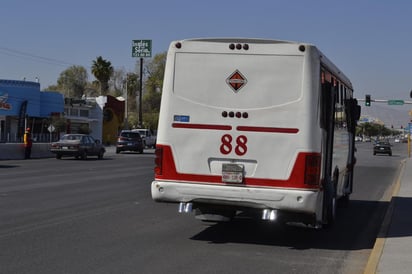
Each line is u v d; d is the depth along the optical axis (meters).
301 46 9.15
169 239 9.93
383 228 11.09
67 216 12.06
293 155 9.11
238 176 9.31
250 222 11.98
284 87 9.20
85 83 117.69
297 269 8.02
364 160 46.38
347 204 15.55
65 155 35.88
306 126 9.09
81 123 74.31
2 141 59.00
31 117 65.00
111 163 31.95
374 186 22.30
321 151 9.31
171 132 9.67
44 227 10.70
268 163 9.21
